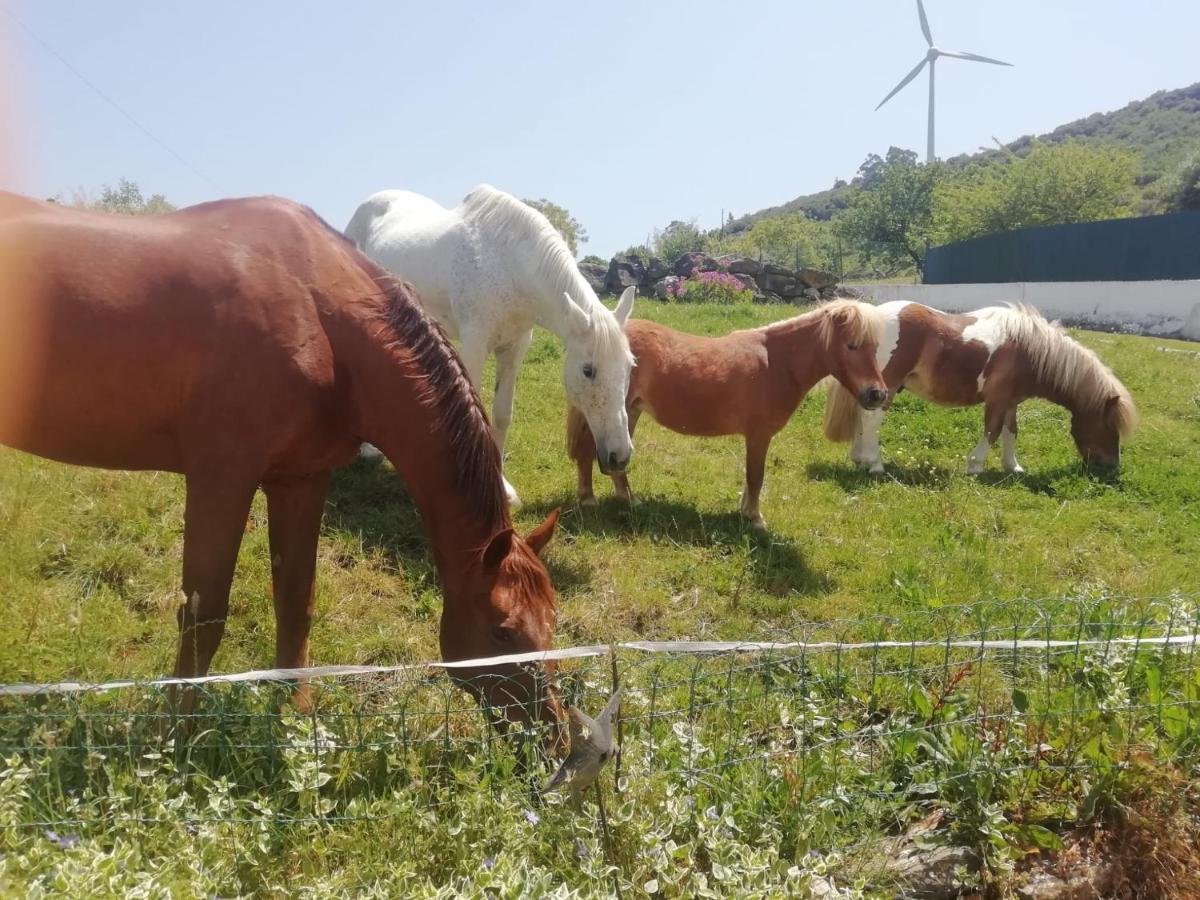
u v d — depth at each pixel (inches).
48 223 105.9
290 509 122.2
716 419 222.7
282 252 113.2
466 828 88.4
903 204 1860.2
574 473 247.6
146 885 73.5
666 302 676.1
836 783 104.3
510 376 230.1
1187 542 235.9
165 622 142.5
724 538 210.5
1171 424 363.3
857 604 181.5
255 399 107.1
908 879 97.4
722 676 128.3
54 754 90.3
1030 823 106.2
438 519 113.5
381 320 114.8
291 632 124.3
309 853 87.7
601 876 81.4
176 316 106.2
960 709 119.2
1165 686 124.7
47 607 136.7
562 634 157.0
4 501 158.6
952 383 298.5
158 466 119.0
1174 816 106.2
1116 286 783.1
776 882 87.7
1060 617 153.9
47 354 104.2
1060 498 274.4
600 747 82.7
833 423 271.0
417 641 148.9
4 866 70.2
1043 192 1444.4
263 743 99.8
